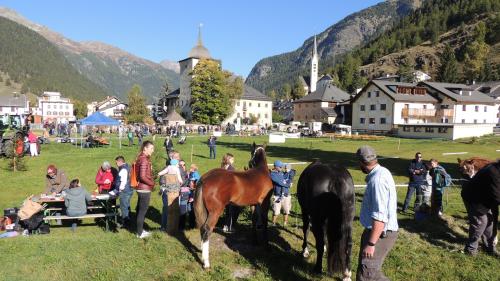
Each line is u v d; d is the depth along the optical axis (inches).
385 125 2600.9
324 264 273.6
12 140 965.8
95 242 303.3
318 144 1600.6
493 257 294.8
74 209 360.8
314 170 259.9
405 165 901.2
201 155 1086.4
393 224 191.5
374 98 2687.0
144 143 322.7
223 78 3046.3
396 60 7160.4
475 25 7052.2
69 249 285.7
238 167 858.8
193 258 280.5
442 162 944.9
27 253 276.4
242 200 282.0
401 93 2630.4
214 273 256.5
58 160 949.8
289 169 381.1
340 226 228.7
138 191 315.0
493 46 6284.5
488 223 301.6
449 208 451.5
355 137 2080.5
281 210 419.5
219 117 3093.0
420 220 386.9
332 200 234.8
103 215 367.2
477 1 7765.8
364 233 200.4
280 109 5221.5
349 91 5866.1
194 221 374.9
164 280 246.7
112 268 256.7
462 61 6141.7
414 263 280.5
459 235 346.0
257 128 2787.9
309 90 6515.8
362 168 201.9
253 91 3961.6
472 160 436.5
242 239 327.3
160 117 4119.1
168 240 314.2
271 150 1279.5
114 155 1069.8
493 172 279.4
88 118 1314.0
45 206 381.7
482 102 2652.6
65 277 244.4
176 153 363.9
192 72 3024.1
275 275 256.2
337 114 3339.1
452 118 2598.4
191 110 3405.5
